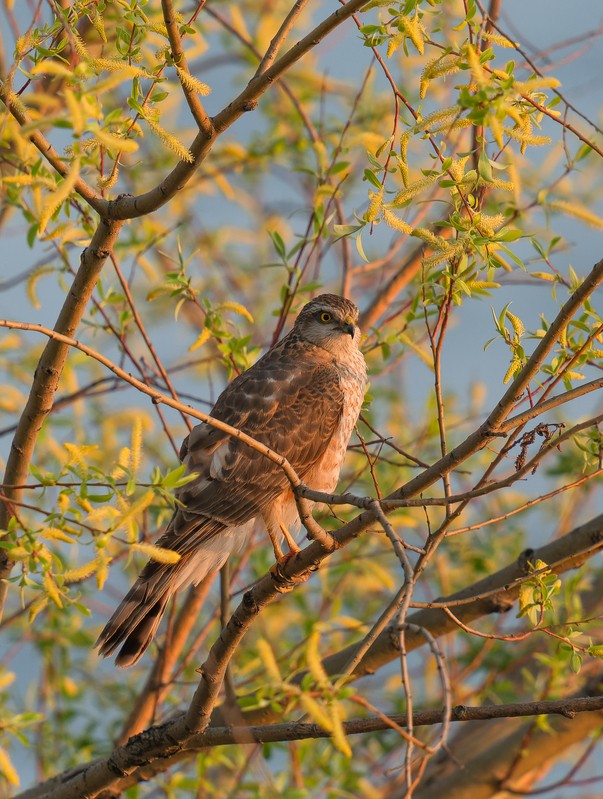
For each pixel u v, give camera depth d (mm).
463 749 11828
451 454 7562
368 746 13391
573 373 8055
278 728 7801
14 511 7980
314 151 12766
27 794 10305
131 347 14273
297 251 12727
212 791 11234
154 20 7863
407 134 7352
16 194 10312
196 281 14016
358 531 7855
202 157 7777
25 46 7543
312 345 11734
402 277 12547
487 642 12820
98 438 12914
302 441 11062
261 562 12562
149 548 6660
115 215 8078
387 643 10242
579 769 11500
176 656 11742
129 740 8711
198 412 6969
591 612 12281
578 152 10797
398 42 7379
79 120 5859
